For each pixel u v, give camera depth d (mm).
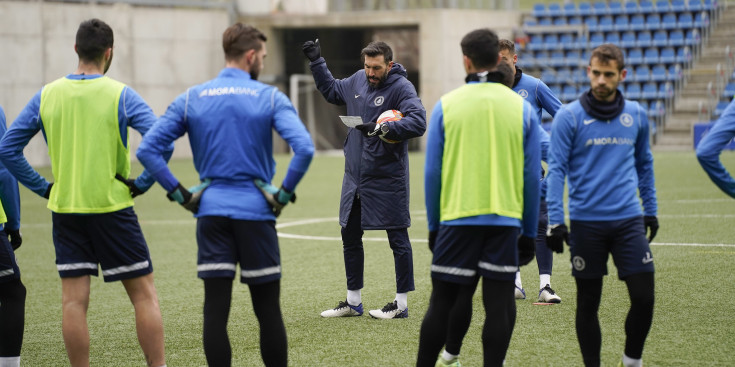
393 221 14516
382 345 12859
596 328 10648
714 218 25875
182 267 20625
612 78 10266
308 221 28781
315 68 15500
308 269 19859
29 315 15727
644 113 10602
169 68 61906
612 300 15281
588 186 10445
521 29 65312
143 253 10891
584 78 62438
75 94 10672
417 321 14453
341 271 19531
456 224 9969
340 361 12008
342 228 14914
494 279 9984
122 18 59844
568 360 11711
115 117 10703
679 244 21312
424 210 30891
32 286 18625
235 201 9898
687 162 46625
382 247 22797
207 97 10086
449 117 10055
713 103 59438
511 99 10062
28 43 56625
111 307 16359
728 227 24016
